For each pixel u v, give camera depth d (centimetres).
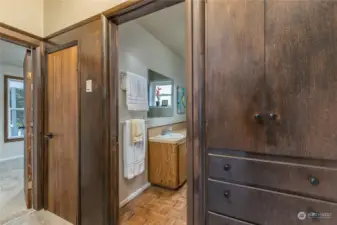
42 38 220
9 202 240
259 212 101
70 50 195
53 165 216
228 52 109
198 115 118
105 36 164
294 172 93
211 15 114
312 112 89
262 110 100
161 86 334
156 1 138
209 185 116
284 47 94
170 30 284
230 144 109
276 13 96
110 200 168
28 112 226
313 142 89
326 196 86
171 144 278
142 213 216
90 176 178
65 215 203
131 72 246
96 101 171
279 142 96
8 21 190
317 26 87
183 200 248
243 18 105
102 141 168
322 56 86
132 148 241
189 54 120
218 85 112
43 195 224
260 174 101
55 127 212
